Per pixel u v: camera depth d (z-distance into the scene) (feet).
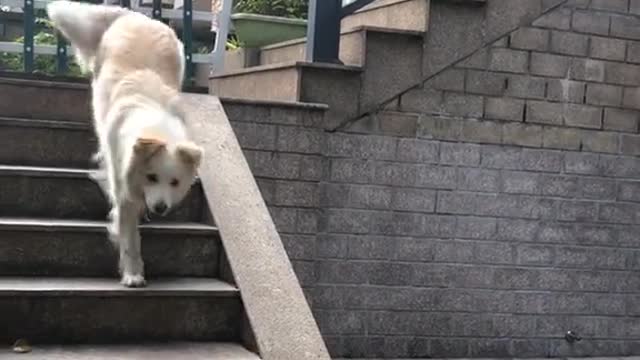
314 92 11.39
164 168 8.27
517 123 12.34
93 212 9.48
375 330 11.82
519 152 12.37
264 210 9.35
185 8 12.95
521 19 12.23
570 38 12.48
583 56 12.57
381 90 11.68
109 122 8.69
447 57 11.93
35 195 9.32
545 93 12.42
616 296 12.93
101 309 8.11
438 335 12.09
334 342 11.66
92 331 8.09
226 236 8.87
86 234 8.71
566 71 12.51
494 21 12.11
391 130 11.79
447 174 12.05
